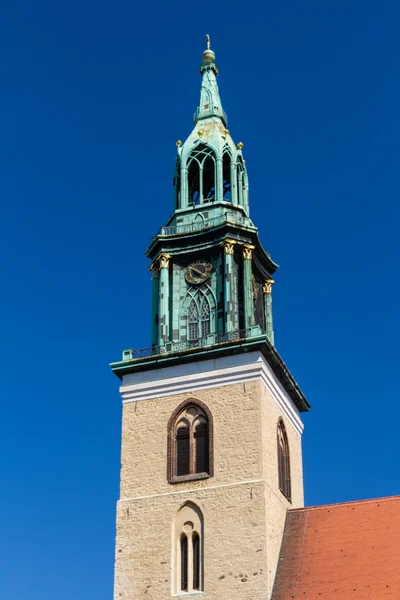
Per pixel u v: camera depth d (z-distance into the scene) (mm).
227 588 50250
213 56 70000
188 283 60844
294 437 60844
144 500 54500
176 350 58156
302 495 60156
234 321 58188
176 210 63188
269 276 64438
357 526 53438
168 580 51844
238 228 60719
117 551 53656
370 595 48406
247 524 51531
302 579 50625
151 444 56031
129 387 58094
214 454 54062
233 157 64562
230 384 55656
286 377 59156
